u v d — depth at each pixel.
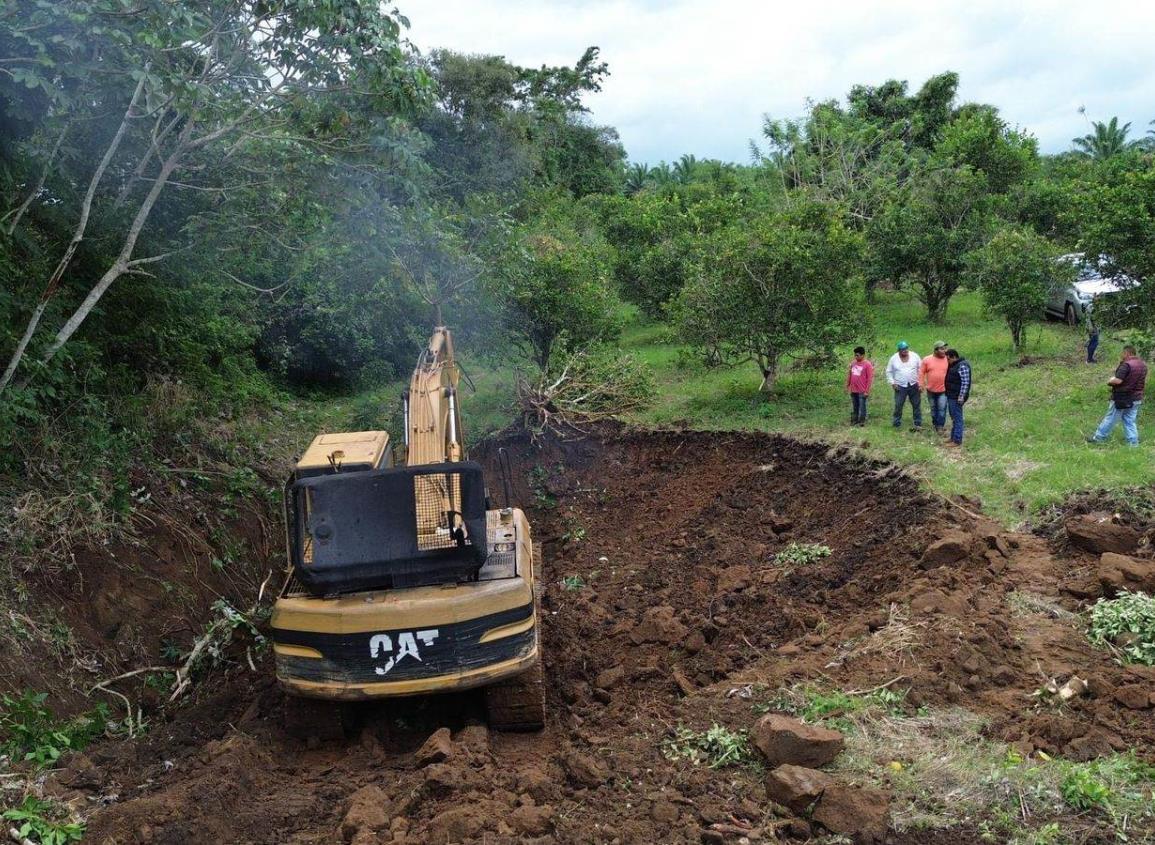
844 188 31.44
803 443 14.86
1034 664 7.26
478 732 7.41
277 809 6.29
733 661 8.79
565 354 17.38
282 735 7.88
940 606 8.22
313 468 8.08
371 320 20.36
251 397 17.98
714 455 15.89
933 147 38.97
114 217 11.60
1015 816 5.30
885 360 19.20
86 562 9.56
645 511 15.10
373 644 7.14
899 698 6.79
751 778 5.99
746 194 37.34
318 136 10.89
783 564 11.41
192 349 15.19
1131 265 14.11
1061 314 21.59
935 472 12.39
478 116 32.03
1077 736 6.15
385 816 5.88
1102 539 9.21
